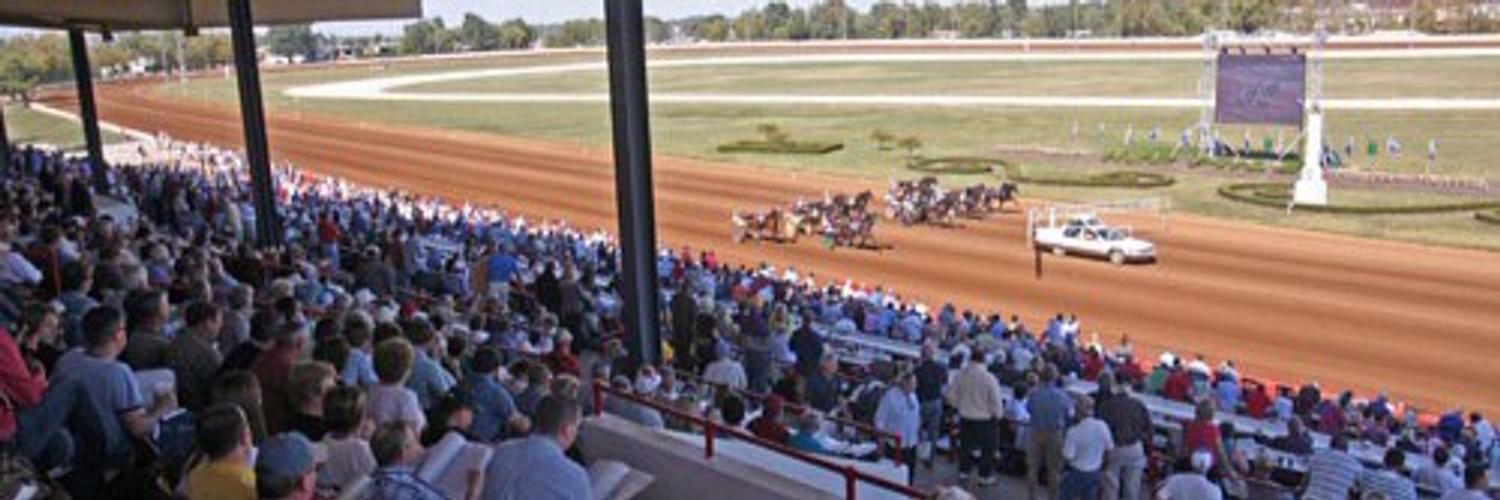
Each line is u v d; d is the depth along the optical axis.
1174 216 36.16
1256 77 45.16
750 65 105.06
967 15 140.88
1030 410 10.20
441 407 6.09
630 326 12.25
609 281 19.47
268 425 6.45
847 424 8.98
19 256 10.58
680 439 7.07
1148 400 13.35
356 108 83.62
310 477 4.41
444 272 17.38
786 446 7.21
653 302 12.30
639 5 11.69
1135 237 33.22
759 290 20.28
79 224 15.11
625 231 12.09
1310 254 30.52
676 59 117.44
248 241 20.42
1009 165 46.53
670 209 40.78
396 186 48.44
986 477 10.60
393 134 67.69
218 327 7.30
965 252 32.00
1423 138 48.00
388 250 17.36
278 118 78.44
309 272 13.57
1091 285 27.92
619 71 11.72
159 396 6.36
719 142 57.78
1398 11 110.62
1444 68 71.50
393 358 6.08
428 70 125.62
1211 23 117.12
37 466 5.61
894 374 11.01
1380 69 72.62
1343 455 9.95
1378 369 20.97
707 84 89.81
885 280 29.08
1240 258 30.30
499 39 164.88
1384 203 36.16
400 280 16.30
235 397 5.59
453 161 56.00
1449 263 29.02
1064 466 9.99
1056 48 104.06
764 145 54.91
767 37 147.88
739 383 11.04
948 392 10.70
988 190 38.03
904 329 18.23
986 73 85.56
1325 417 13.33
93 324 5.78
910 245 33.12
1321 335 23.23
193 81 120.00
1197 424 9.85
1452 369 20.81
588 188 47.06
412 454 5.47
